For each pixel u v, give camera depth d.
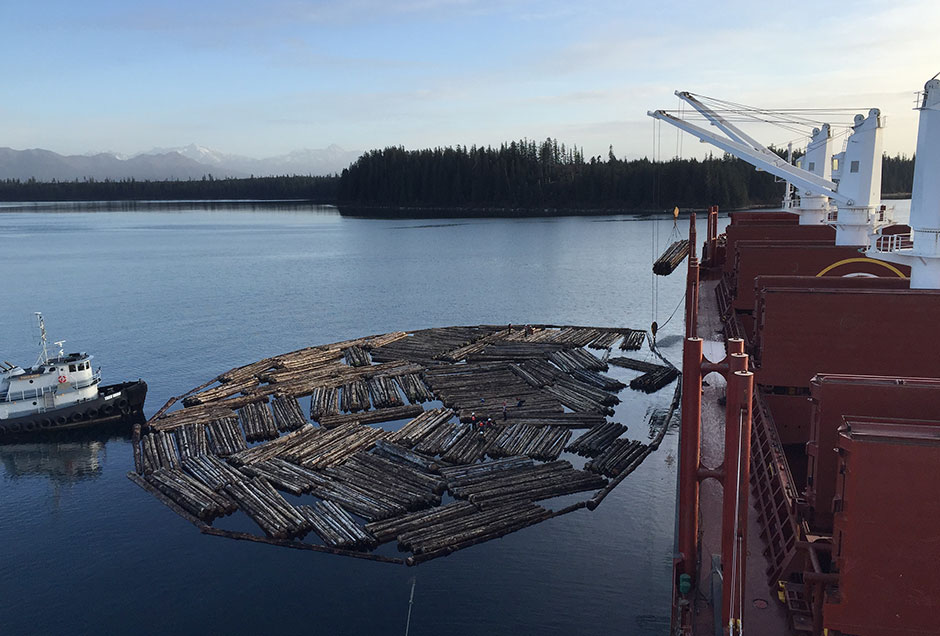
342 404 46.88
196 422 42.06
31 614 24.47
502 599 24.30
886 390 15.72
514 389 47.56
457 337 64.94
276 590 25.17
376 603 24.25
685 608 14.02
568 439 39.09
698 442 13.59
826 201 54.62
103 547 28.70
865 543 12.53
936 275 24.78
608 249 148.50
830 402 15.99
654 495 31.89
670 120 46.78
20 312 86.88
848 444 12.45
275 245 173.00
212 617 23.84
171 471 35.31
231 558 27.30
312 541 28.38
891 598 12.57
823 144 53.81
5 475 36.62
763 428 22.92
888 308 23.64
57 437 42.38
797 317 24.44
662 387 49.50
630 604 23.98
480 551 27.20
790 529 16.39
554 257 136.12
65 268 131.75
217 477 33.97
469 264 128.12
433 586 25.08
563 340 62.78
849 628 12.88
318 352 60.34
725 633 13.21
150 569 26.88
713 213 59.53
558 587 24.95
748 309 38.62
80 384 44.38
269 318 81.38
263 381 53.03
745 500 12.96
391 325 76.62
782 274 37.78
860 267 36.31
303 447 37.19
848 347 24.19
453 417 43.09
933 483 12.08
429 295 95.75
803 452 25.22
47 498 33.62
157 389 52.81
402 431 39.25
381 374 52.44
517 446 37.16
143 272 124.88
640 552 27.12
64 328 76.75
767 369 25.00
